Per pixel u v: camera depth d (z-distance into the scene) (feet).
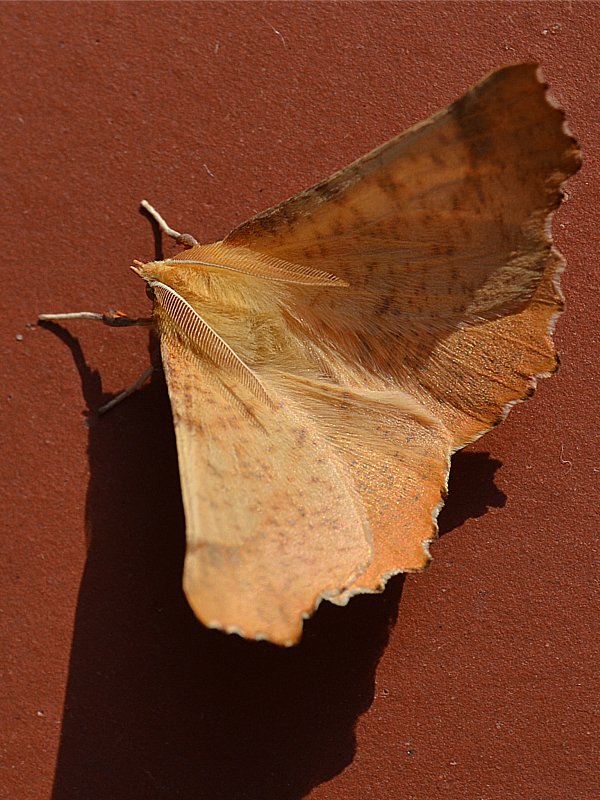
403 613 0.60
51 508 0.60
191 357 0.58
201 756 0.60
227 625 0.55
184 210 0.61
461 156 0.56
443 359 0.58
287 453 0.57
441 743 0.60
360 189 0.56
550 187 0.56
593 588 0.60
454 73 0.61
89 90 0.61
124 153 0.61
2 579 0.60
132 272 0.61
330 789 0.60
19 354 0.61
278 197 0.61
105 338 0.61
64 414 0.61
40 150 0.61
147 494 0.60
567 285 0.60
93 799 0.60
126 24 0.61
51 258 0.61
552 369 0.57
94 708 0.60
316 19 0.61
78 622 0.60
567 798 0.59
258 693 0.60
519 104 0.55
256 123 0.61
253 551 0.56
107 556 0.60
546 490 0.60
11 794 0.60
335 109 0.61
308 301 0.58
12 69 0.61
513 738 0.60
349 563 0.57
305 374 0.58
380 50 0.61
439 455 0.58
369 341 0.58
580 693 0.60
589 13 0.61
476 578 0.60
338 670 0.60
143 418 0.61
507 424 0.60
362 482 0.58
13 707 0.60
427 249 0.57
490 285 0.57
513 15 0.61
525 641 0.60
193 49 0.61
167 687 0.60
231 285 0.58
